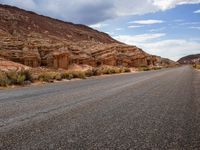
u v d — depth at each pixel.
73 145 4.20
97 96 10.95
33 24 81.62
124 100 9.79
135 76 30.12
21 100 9.57
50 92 12.61
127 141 4.47
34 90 13.81
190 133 5.06
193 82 19.61
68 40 84.81
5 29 62.78
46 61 43.47
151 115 6.88
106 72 44.53
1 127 5.34
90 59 56.50
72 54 52.97
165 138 4.68
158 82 19.69
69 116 6.58
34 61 40.47
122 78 26.08
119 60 73.69
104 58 66.38
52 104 8.57
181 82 19.61
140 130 5.26
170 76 29.03
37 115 6.64
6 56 37.47
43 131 5.05
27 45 42.00
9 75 19.69
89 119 6.26
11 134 4.80
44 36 74.25
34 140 4.44
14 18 73.88
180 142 4.45
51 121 5.96
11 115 6.62
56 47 46.72
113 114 6.96
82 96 10.93
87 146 4.16
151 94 11.84
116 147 4.13
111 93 12.17
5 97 10.61
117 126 5.59
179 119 6.40
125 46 82.50
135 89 14.23
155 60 119.44
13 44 40.66
